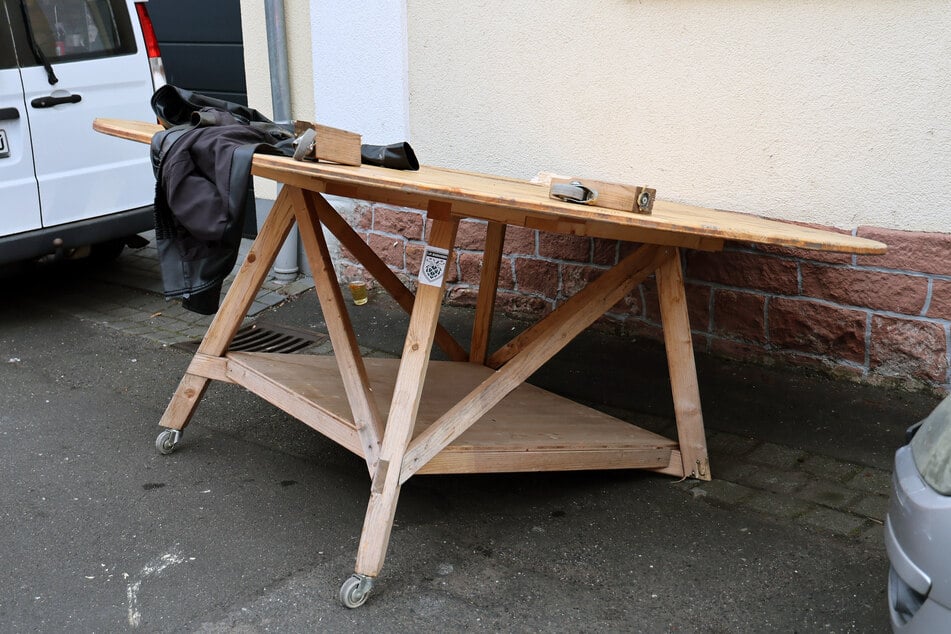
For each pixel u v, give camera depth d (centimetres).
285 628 269
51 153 538
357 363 311
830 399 414
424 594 285
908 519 208
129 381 462
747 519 328
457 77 520
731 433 392
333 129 284
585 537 317
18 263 569
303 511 336
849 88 399
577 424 357
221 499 345
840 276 418
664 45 445
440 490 350
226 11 661
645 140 462
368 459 296
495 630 268
